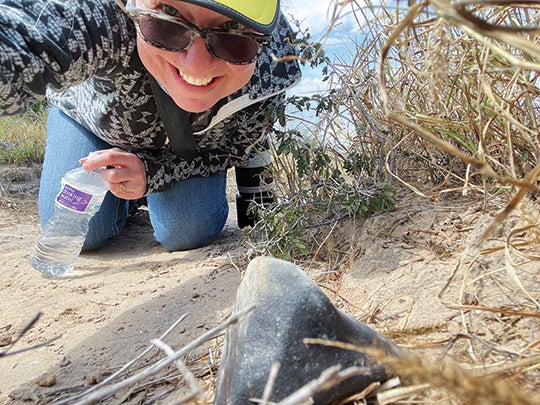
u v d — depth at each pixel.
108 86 0.56
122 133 0.61
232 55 0.47
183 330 0.46
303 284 0.29
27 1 0.46
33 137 1.27
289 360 0.27
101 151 0.61
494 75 0.43
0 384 0.42
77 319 0.51
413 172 0.58
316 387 0.18
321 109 0.58
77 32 0.48
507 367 0.26
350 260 0.50
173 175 0.64
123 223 0.77
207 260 0.63
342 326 0.28
